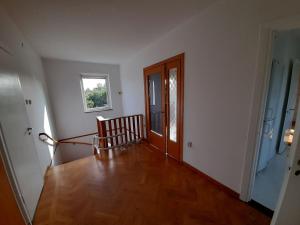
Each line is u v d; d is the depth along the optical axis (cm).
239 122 156
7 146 127
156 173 226
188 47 206
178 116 245
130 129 357
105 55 357
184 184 197
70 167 250
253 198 168
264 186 189
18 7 154
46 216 153
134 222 142
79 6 157
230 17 149
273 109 208
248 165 152
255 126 141
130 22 199
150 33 239
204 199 169
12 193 127
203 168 211
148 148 330
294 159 91
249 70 140
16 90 163
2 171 119
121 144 335
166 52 252
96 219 147
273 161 253
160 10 173
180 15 186
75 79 404
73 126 414
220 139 180
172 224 138
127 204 165
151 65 301
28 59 241
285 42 199
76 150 426
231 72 156
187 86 218
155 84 306
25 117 177
